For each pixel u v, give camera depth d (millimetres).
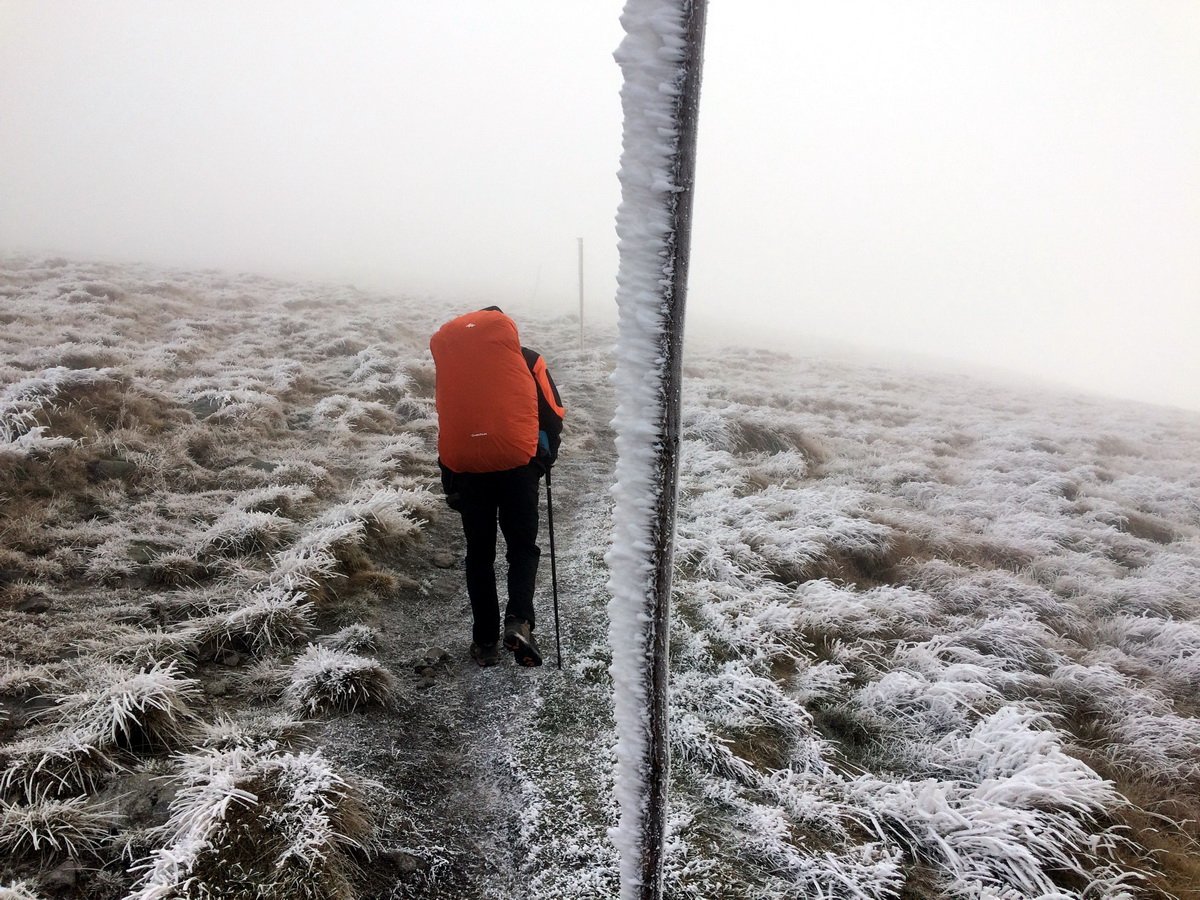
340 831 2217
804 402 13484
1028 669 4289
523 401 3098
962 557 6391
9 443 5004
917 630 4570
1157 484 10484
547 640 3896
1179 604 5973
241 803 2182
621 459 1220
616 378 1182
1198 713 4328
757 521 6066
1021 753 3057
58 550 4133
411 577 4734
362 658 3248
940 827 2607
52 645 3225
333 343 11641
